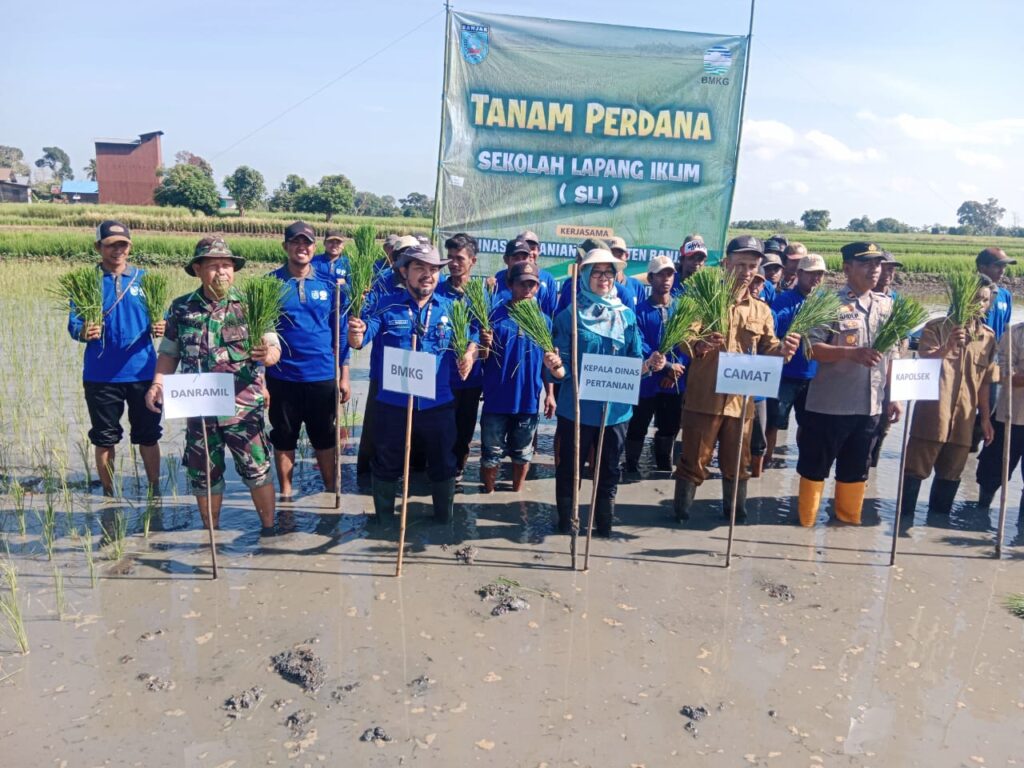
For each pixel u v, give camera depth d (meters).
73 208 51.97
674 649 4.18
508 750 3.31
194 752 3.26
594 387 4.86
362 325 5.57
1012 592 4.98
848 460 5.97
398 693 3.70
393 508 5.84
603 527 5.70
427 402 5.47
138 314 6.08
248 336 5.15
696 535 5.82
